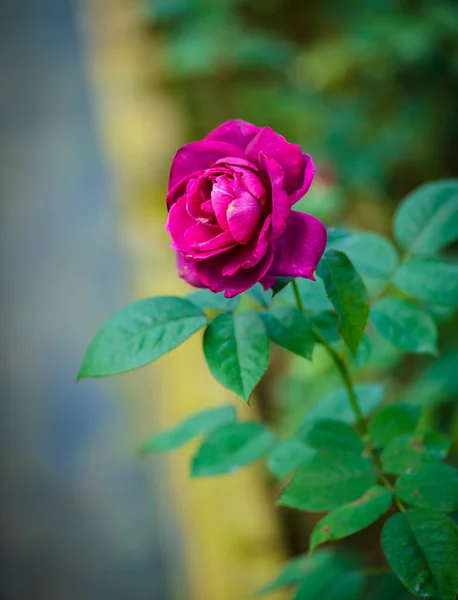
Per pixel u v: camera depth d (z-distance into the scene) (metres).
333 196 1.30
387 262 0.64
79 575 1.24
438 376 1.03
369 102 1.61
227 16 1.74
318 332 0.61
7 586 1.24
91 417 1.50
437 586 0.52
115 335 0.56
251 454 0.66
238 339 0.55
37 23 2.82
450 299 0.62
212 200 0.52
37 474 1.42
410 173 1.63
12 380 1.61
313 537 0.55
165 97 1.80
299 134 1.60
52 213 1.96
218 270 0.53
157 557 1.24
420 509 0.55
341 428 0.61
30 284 1.79
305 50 1.91
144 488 1.35
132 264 1.41
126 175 1.61
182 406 1.13
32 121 2.30
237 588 0.91
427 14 1.56
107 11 2.25
